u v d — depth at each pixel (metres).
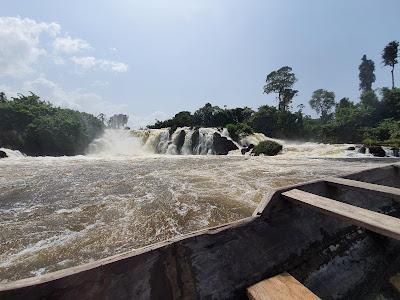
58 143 22.72
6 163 14.62
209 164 14.74
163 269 1.86
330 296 2.45
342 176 3.48
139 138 30.72
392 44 46.31
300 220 2.83
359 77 58.25
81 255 4.32
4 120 21.83
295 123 41.94
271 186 9.01
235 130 29.70
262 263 2.28
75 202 7.13
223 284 2.02
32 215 6.14
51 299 1.47
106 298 1.61
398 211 4.02
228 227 2.32
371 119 40.28
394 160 16.47
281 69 50.75
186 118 38.19
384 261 3.10
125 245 4.68
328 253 2.80
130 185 9.14
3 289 1.38
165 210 6.46
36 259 4.19
